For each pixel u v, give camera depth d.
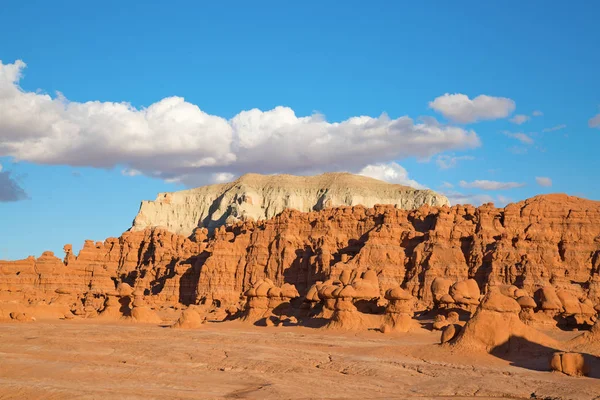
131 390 44.78
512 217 127.19
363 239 138.38
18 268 161.62
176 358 58.25
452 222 132.12
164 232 176.00
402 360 54.53
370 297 89.81
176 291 152.62
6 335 80.25
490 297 56.81
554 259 115.62
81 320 113.06
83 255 171.88
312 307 100.62
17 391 45.62
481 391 43.38
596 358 51.81
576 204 128.75
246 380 48.47
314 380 47.59
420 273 122.06
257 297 102.19
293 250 144.12
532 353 53.72
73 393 43.97
